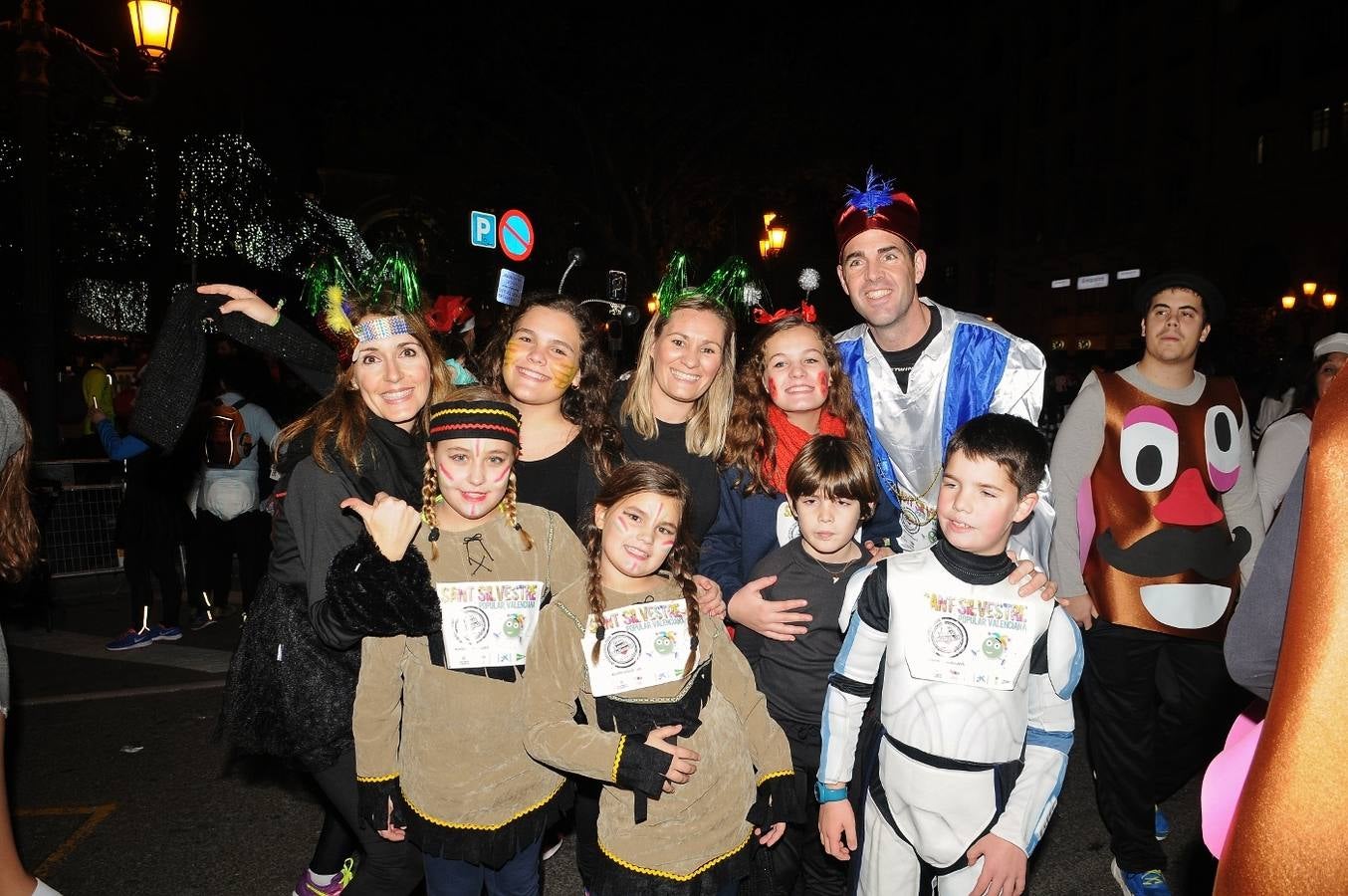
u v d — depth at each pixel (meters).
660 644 2.58
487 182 16.34
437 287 4.54
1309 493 1.34
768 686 2.92
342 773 2.74
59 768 4.48
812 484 2.82
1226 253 31.41
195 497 6.86
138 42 8.18
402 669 2.53
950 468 2.38
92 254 20.03
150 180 19.55
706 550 3.30
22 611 7.04
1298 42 28.61
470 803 2.49
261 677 2.71
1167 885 3.37
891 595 2.42
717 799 2.54
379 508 2.43
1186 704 3.41
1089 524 3.45
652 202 16.72
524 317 3.20
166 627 6.66
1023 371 3.41
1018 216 41.59
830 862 2.96
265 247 22.16
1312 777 1.28
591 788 3.00
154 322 19.19
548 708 2.51
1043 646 2.36
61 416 12.28
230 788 4.25
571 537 2.76
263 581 2.83
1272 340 23.00
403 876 2.68
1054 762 2.37
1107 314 37.09
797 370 3.18
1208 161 31.95
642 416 3.33
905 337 3.46
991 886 2.32
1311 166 28.36
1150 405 3.41
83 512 8.25
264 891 3.44
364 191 32.69
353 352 2.80
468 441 2.48
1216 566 3.33
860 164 16.14
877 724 2.51
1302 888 1.29
